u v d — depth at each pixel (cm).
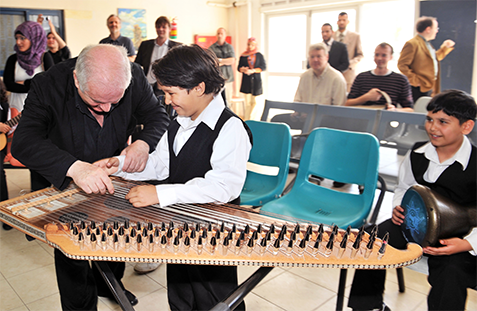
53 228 112
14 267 239
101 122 156
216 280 150
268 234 103
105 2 703
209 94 130
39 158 138
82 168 133
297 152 352
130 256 101
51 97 144
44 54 411
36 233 115
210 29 846
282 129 253
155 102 181
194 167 141
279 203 226
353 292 172
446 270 151
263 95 837
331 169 228
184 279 159
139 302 204
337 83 431
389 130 319
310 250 105
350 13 644
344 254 104
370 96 420
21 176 430
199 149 138
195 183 131
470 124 164
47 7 644
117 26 568
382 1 590
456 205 157
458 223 153
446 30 477
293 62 774
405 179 189
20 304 202
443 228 150
